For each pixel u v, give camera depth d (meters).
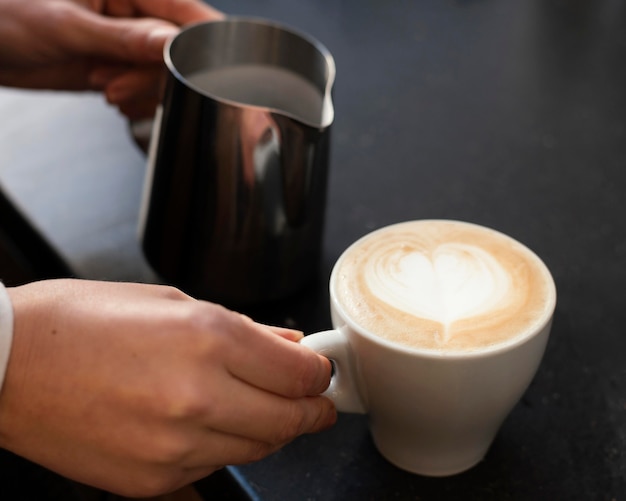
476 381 0.56
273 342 0.55
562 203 0.76
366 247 0.62
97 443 0.54
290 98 0.72
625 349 0.66
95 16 0.78
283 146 0.65
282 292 0.69
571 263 0.71
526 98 0.87
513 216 0.75
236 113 0.65
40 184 0.80
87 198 0.79
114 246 0.74
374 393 0.58
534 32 0.96
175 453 0.53
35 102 0.90
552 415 0.63
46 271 0.76
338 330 0.59
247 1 1.02
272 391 0.56
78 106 0.89
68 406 0.54
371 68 0.92
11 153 0.83
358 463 0.61
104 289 0.56
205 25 0.70
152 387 0.53
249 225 0.67
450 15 0.99
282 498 0.60
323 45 0.95
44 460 0.55
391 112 0.86
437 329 0.57
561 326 0.67
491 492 0.60
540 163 0.80
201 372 0.53
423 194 0.78
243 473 0.61
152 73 0.78
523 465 0.61
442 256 0.61
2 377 0.54
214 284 0.69
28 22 0.79
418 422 0.58
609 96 0.87
